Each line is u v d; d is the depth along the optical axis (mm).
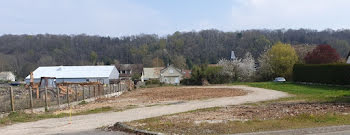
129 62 96750
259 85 36906
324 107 12891
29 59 81500
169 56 96000
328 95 19375
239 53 83125
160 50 99438
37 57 82438
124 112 14516
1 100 17375
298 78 38969
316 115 10117
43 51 86312
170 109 15102
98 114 14211
